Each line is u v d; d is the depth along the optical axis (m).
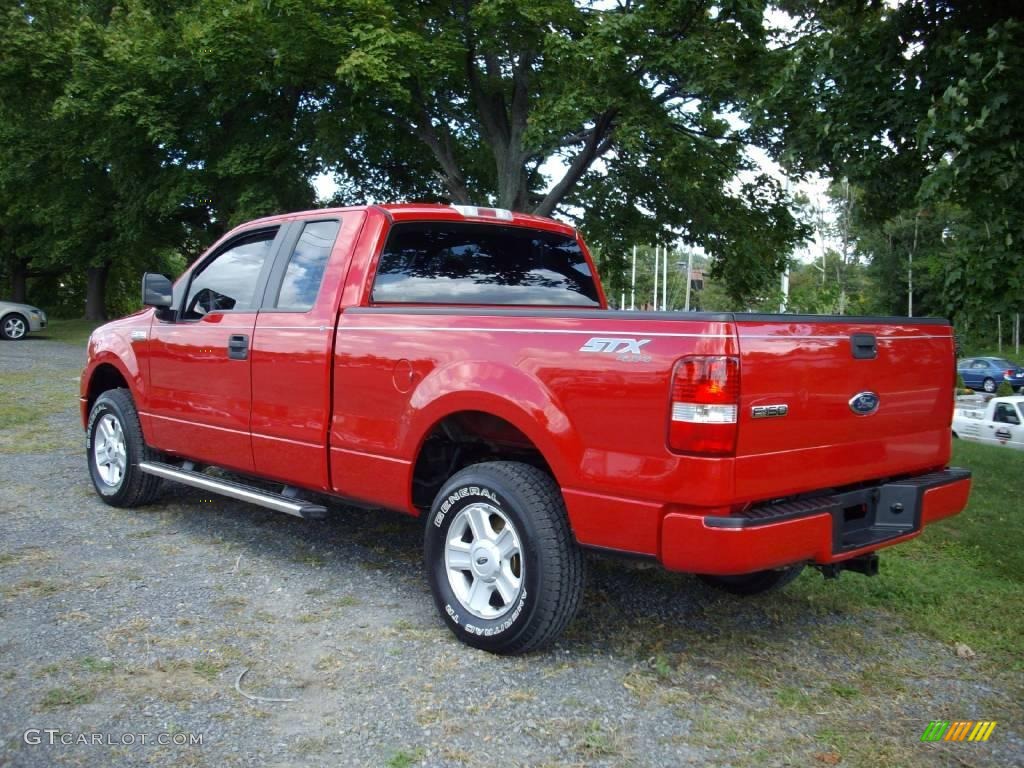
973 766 2.91
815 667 3.67
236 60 14.66
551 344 3.47
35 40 17.91
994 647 3.95
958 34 6.70
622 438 3.23
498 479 3.61
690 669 3.59
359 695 3.24
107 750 2.80
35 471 6.88
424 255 4.63
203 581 4.43
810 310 13.59
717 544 3.03
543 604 3.45
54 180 23.11
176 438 5.35
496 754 2.86
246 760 2.77
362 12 12.84
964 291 6.56
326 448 4.37
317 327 4.42
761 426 3.11
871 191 7.95
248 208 16.75
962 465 9.50
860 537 3.56
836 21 7.88
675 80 12.71
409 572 4.69
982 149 6.03
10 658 3.43
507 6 12.42
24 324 23.16
